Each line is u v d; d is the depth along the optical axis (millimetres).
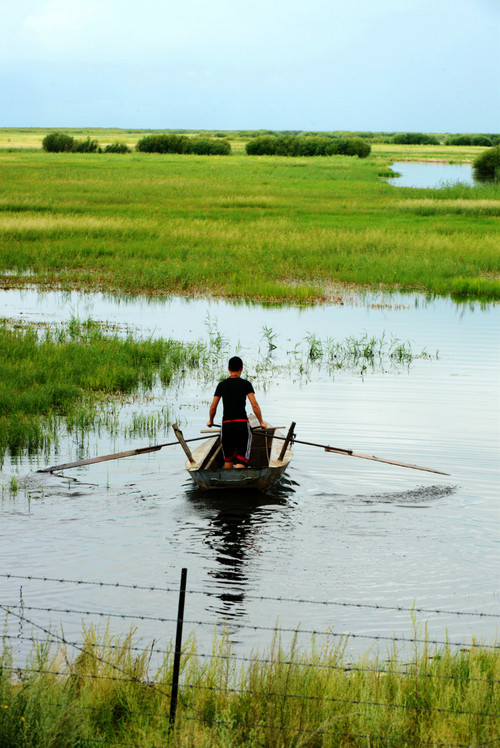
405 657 21516
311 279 98188
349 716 17156
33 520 30812
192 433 42938
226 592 25406
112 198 169750
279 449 38938
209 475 34031
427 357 62031
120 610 24078
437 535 30141
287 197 188625
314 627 23344
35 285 92312
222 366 58812
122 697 18516
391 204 174625
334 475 37125
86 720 16969
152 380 54531
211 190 197000
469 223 146250
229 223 137125
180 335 68188
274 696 18016
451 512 32531
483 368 58719
